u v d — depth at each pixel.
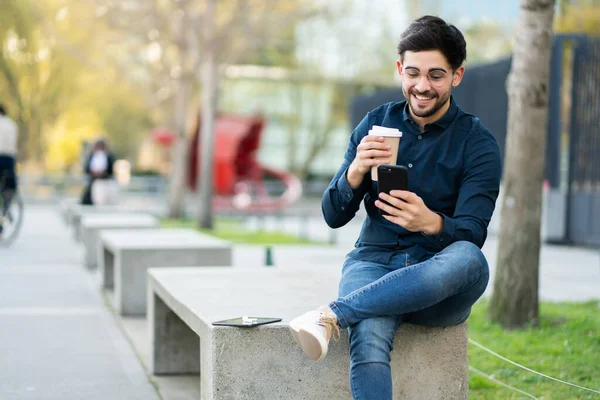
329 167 41.03
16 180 13.25
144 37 18.94
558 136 14.01
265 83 38.31
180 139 20.39
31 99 32.34
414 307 3.02
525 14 6.31
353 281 3.26
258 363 3.30
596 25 16.14
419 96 3.20
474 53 22.16
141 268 7.12
